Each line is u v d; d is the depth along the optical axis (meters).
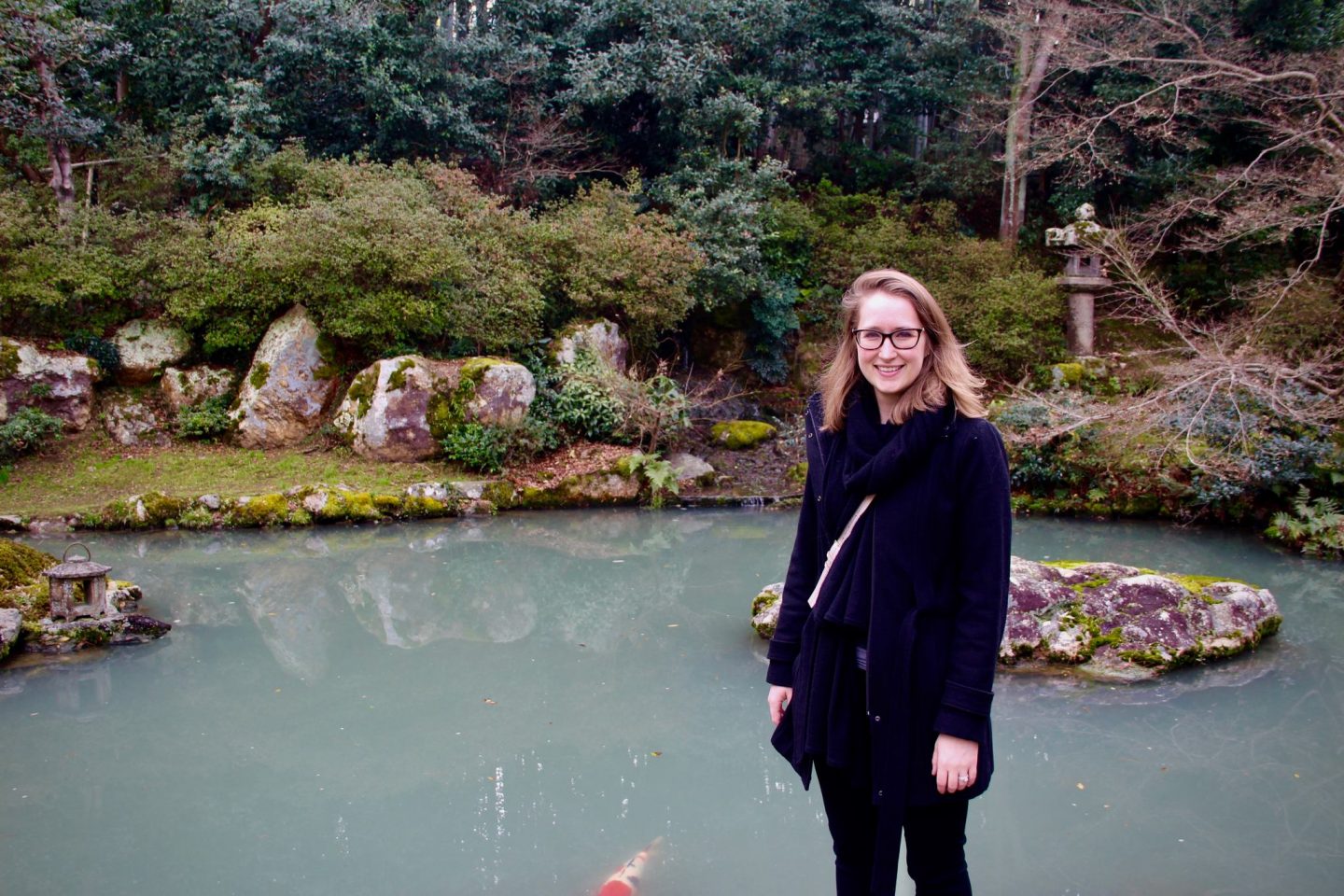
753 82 14.96
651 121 14.80
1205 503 8.80
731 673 4.79
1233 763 3.65
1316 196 9.71
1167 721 4.07
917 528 1.66
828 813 1.86
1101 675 4.59
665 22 13.77
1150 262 14.85
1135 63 13.60
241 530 8.16
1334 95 10.20
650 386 10.56
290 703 4.37
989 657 1.60
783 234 14.06
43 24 10.15
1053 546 7.86
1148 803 3.31
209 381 10.37
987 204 16.55
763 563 7.28
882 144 17.36
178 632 5.44
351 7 12.34
